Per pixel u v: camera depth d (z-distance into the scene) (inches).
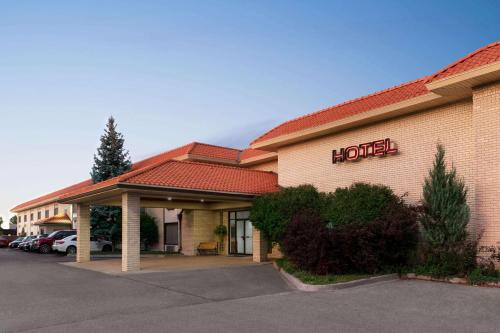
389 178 693.3
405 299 431.8
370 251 572.4
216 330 332.8
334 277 554.9
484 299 414.3
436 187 571.2
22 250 1582.2
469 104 597.0
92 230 1376.7
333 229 593.6
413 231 588.7
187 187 761.6
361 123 729.0
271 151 962.7
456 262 527.5
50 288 553.0
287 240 619.2
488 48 563.2
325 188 804.0
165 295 491.5
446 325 334.3
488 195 530.6
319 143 826.8
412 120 667.4
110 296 490.6
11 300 473.7
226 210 1136.2
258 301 447.8
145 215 1412.4
